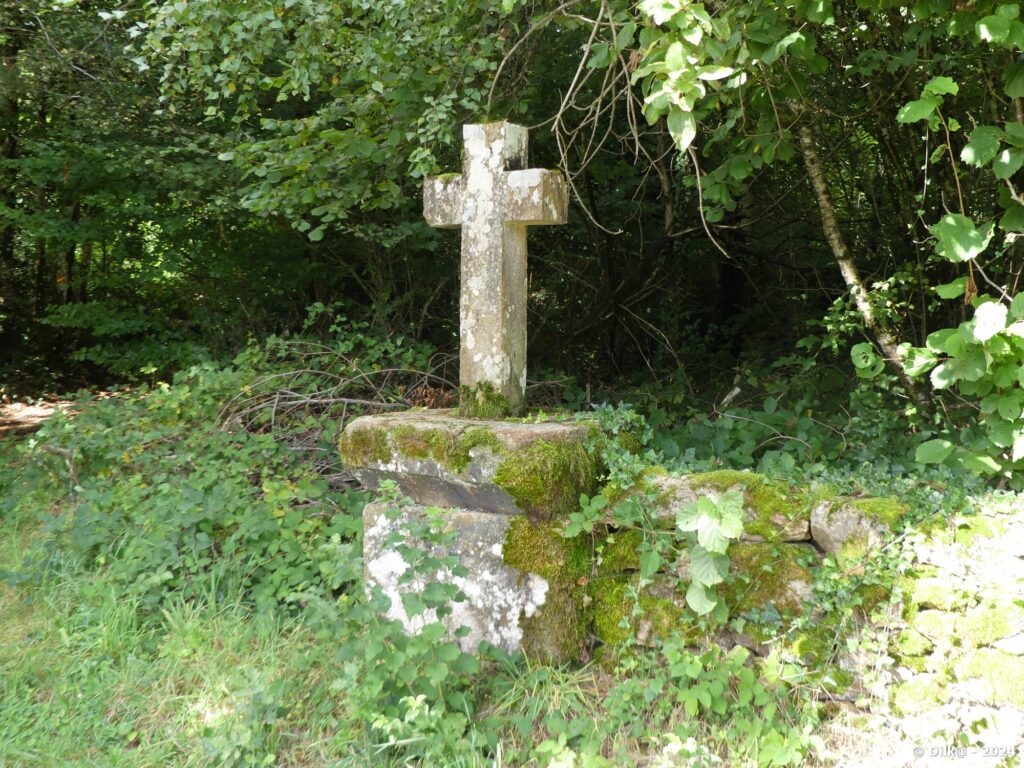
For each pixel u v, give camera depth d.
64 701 3.13
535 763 2.79
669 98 3.09
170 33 4.79
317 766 2.82
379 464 3.59
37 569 4.17
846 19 5.10
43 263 11.29
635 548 3.30
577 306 9.38
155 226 8.84
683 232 7.64
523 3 4.73
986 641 2.71
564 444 3.35
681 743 2.73
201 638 3.55
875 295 4.69
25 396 11.08
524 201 3.56
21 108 8.91
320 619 3.29
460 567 3.03
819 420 4.87
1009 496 2.89
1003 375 2.73
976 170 5.37
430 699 2.90
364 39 4.75
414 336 8.46
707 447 4.47
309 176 5.51
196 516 4.13
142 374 9.20
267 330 9.09
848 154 7.30
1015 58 3.73
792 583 3.04
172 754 2.88
